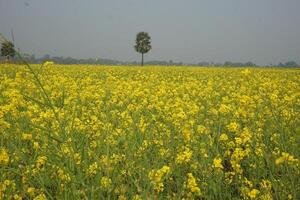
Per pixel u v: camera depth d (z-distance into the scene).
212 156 5.78
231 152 6.40
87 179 3.92
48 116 6.19
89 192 3.73
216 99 12.20
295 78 21.95
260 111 8.61
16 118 6.33
